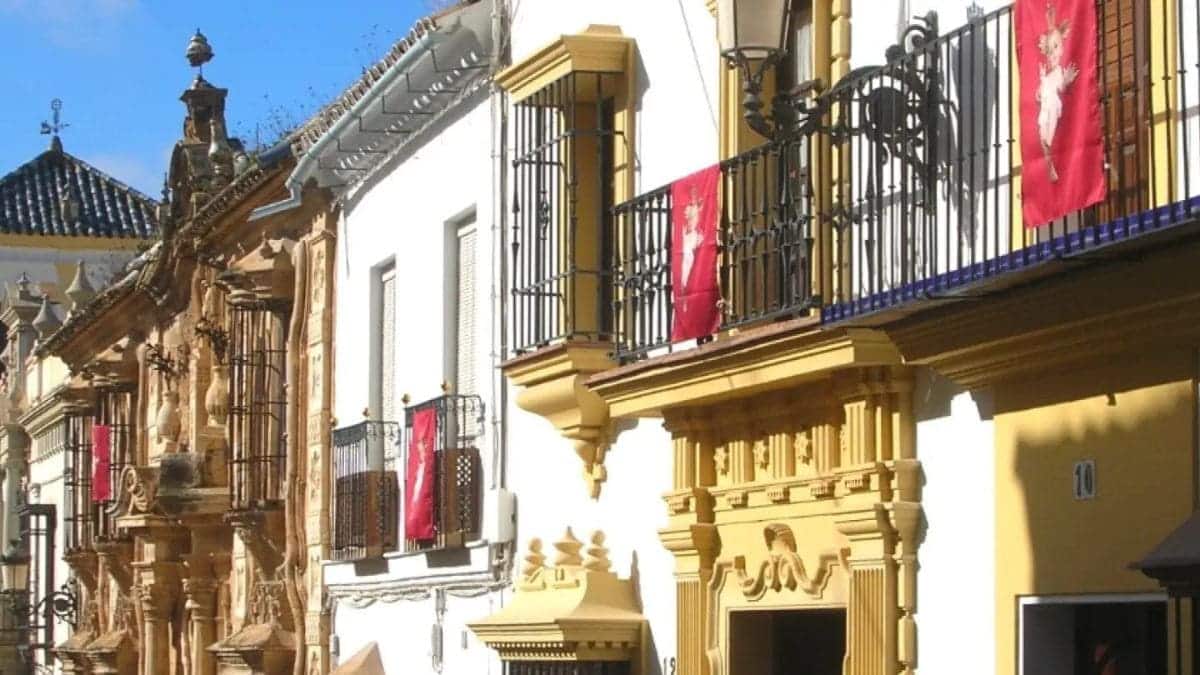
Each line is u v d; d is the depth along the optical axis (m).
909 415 14.36
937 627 14.00
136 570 38.59
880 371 14.36
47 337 48.38
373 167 25.75
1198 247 11.07
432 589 23.25
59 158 63.84
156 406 39.09
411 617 23.97
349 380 26.56
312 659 27.61
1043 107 11.98
